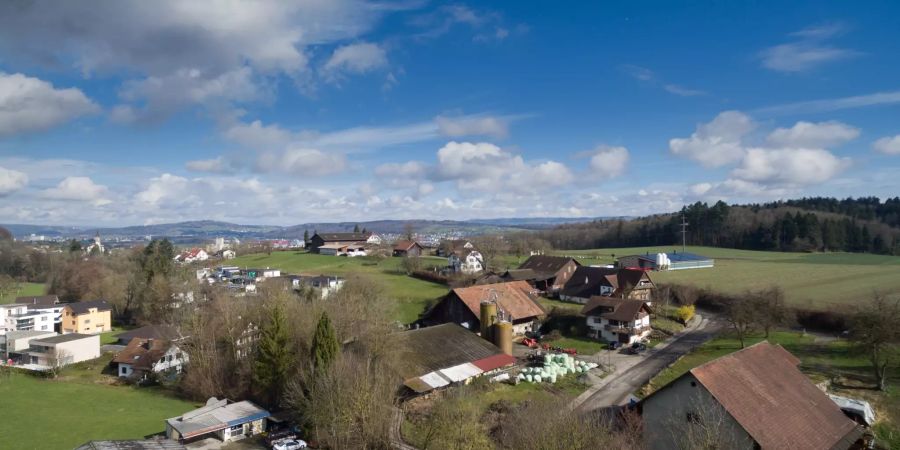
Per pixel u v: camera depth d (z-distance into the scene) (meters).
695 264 143.38
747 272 129.50
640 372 66.00
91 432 55.06
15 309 117.31
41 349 92.50
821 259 152.25
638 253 185.00
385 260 169.75
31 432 54.94
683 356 71.50
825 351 68.75
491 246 169.62
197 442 52.69
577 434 29.86
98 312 118.62
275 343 61.31
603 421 37.59
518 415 36.06
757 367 37.59
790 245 176.75
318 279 128.75
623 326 81.12
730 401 32.81
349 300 79.31
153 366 81.81
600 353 76.19
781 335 78.88
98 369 88.81
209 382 68.31
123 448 36.56
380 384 50.25
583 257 175.38
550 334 85.94
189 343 75.81
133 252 199.00
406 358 61.53
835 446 33.66
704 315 98.25
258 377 60.78
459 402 43.84
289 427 55.09
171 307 115.69
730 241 194.88
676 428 34.91
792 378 38.50
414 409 54.28
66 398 69.31
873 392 52.75
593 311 85.88
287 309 71.06
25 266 186.50
